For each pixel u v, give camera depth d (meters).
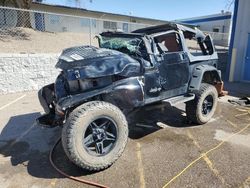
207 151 4.42
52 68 9.41
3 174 3.77
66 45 14.52
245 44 11.63
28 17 16.19
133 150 4.48
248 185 3.45
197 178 3.61
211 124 5.80
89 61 3.97
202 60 5.80
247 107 7.27
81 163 3.60
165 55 4.82
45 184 3.53
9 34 14.09
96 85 4.01
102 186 3.45
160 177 3.65
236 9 11.41
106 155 3.79
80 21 20.31
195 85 5.40
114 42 4.99
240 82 11.70
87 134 3.80
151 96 4.67
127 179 3.61
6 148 4.62
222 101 7.95
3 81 8.41
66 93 4.16
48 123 4.34
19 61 8.60
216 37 20.80
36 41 14.06
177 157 4.21
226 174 3.70
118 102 4.07
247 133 5.27
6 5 15.31
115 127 3.87
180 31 5.30
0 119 6.14
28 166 4.00
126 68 4.14
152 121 5.95
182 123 5.84
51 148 4.61
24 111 6.74
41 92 4.91
